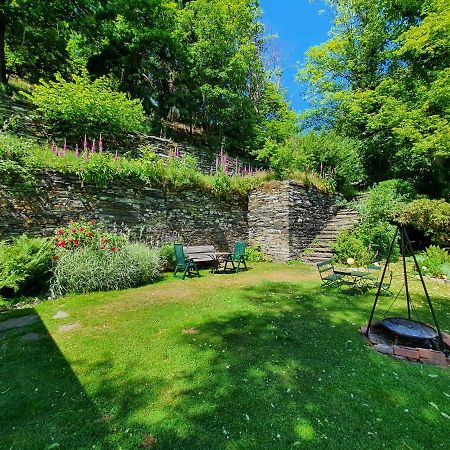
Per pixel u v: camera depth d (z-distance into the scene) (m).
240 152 18.67
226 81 16.12
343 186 12.72
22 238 5.48
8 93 9.12
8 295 5.07
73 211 6.86
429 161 11.82
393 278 7.27
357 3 14.67
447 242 8.96
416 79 12.71
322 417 2.28
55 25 11.98
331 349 3.44
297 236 10.05
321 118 17.31
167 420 2.22
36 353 3.21
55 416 2.25
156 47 14.62
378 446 2.01
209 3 15.09
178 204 9.10
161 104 16.48
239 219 10.94
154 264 6.95
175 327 4.00
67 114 8.84
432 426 2.23
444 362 3.20
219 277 7.39
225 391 2.58
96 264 5.81
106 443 2.00
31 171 6.25
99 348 3.35
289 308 4.91
